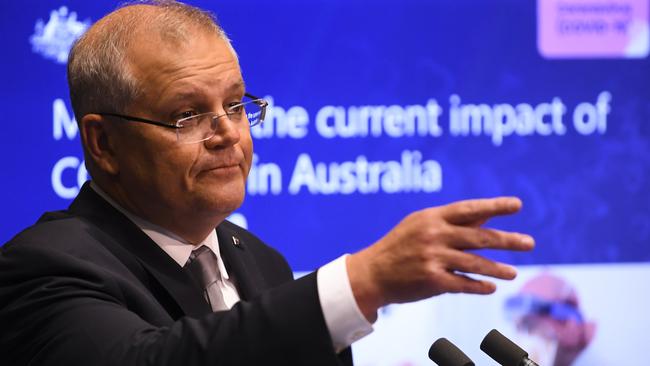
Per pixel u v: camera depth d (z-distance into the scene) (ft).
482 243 7.73
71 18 23.45
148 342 8.58
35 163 23.40
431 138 24.39
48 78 23.44
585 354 24.53
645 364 24.70
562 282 24.63
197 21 11.59
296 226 24.03
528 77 24.68
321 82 24.14
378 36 24.26
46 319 9.44
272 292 8.41
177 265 11.30
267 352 8.08
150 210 11.64
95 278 9.91
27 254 10.14
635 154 24.89
